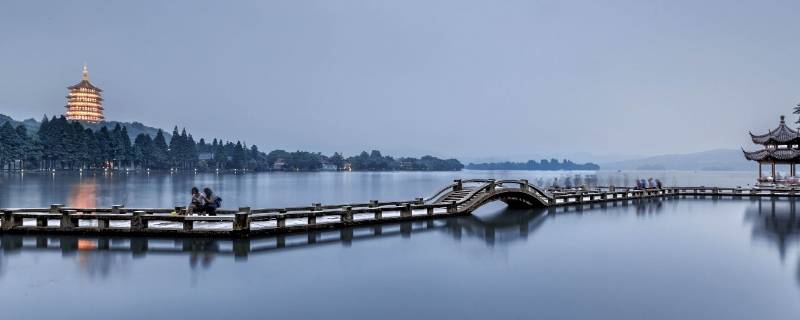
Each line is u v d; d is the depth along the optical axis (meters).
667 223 29.66
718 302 13.89
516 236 24.66
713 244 22.52
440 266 18.05
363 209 28.81
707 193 54.19
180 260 18.17
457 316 12.75
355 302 13.80
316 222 25.53
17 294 14.20
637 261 18.92
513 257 19.66
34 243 20.77
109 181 103.94
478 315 12.84
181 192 71.69
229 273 16.56
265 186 96.56
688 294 14.63
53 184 89.06
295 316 12.62
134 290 14.64
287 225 24.42
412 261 18.81
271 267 17.44
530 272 17.20
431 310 13.18
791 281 15.98
